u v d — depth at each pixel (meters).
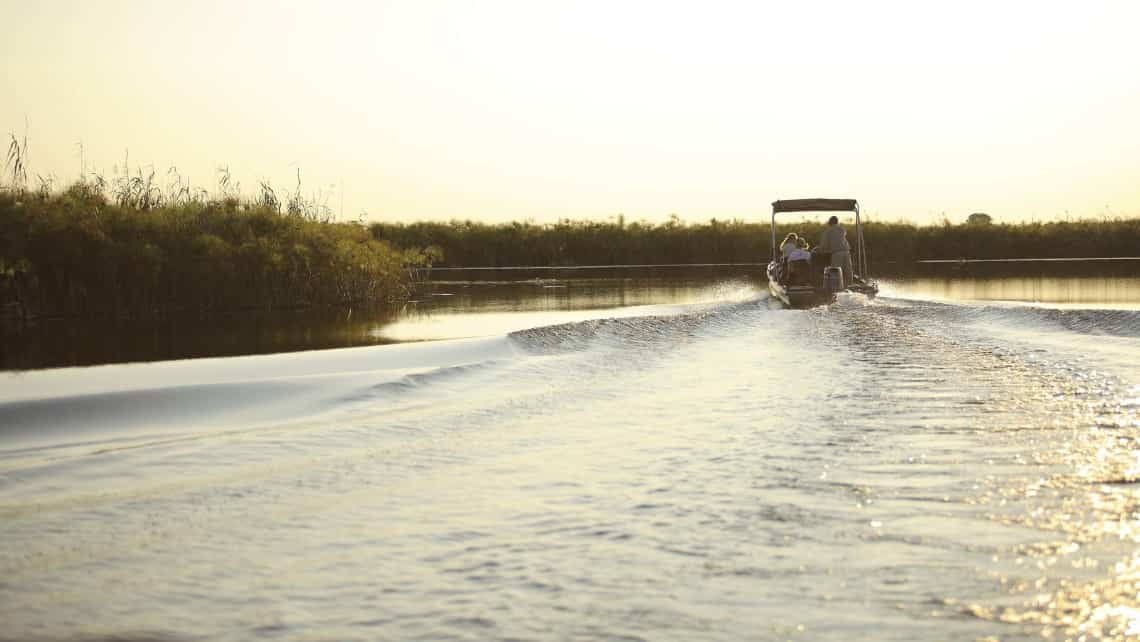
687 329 13.03
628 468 5.77
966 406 7.39
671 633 3.45
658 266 40.56
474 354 10.76
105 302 18.17
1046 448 5.98
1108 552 4.14
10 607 3.80
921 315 14.58
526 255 40.75
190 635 3.54
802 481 5.34
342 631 3.55
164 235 19.59
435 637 3.48
